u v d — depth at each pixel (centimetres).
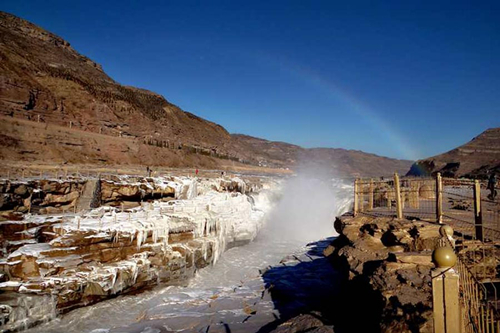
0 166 2100
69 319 1194
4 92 3136
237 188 3384
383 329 610
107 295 1297
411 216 1161
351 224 1167
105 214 1625
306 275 1584
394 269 772
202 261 1800
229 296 1395
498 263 738
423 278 712
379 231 1027
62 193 1697
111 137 3919
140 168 3450
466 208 1439
